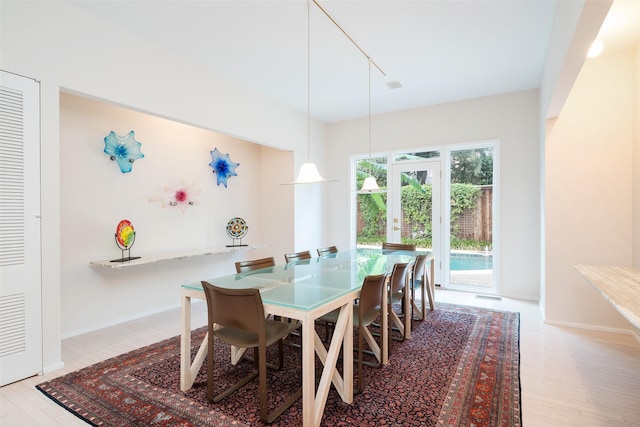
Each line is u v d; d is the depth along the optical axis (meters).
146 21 2.83
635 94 3.13
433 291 4.00
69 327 3.20
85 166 3.32
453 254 5.11
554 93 2.88
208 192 4.67
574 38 2.02
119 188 3.61
